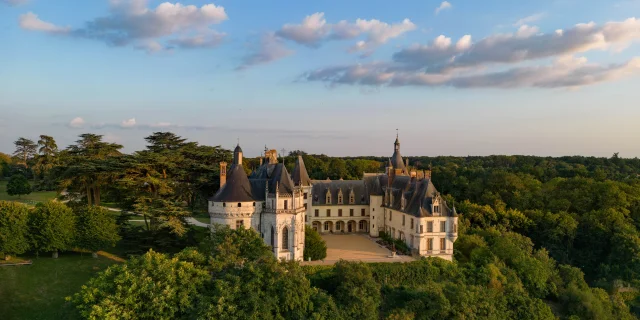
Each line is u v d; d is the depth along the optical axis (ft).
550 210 382.01
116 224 245.45
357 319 177.27
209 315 137.08
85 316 137.80
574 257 331.77
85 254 238.07
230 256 172.55
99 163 254.47
